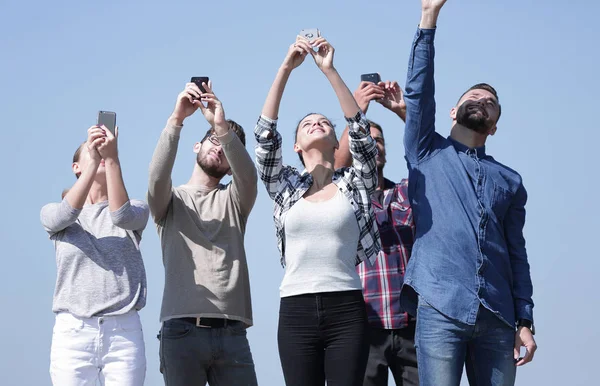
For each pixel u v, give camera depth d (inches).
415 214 165.8
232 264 181.6
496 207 162.9
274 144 169.9
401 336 183.5
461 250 158.2
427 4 166.2
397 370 185.2
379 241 171.9
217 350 175.6
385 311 183.8
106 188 184.5
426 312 157.5
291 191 168.2
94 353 166.9
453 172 164.6
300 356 156.8
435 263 158.2
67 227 173.8
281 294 161.3
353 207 165.0
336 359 155.6
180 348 173.9
